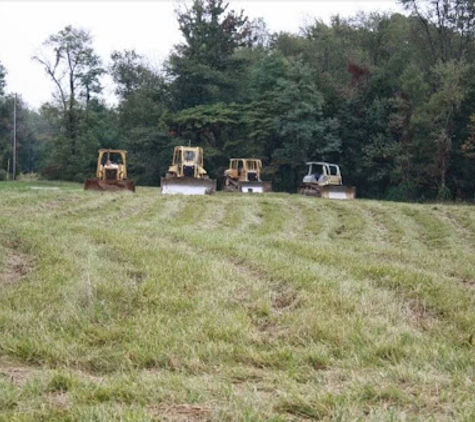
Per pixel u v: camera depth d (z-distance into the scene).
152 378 4.59
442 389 4.28
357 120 44.50
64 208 18.91
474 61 43.44
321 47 52.19
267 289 7.58
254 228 17.56
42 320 6.30
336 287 7.62
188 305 6.84
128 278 7.96
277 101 43.66
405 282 8.05
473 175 41.31
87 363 5.18
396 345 5.42
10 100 66.19
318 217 20.03
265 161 46.44
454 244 15.73
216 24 52.00
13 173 57.41
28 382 4.46
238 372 4.80
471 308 7.00
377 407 3.94
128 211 19.36
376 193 45.09
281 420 3.68
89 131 52.69
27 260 9.34
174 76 51.72
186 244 11.16
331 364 5.11
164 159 49.06
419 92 41.28
